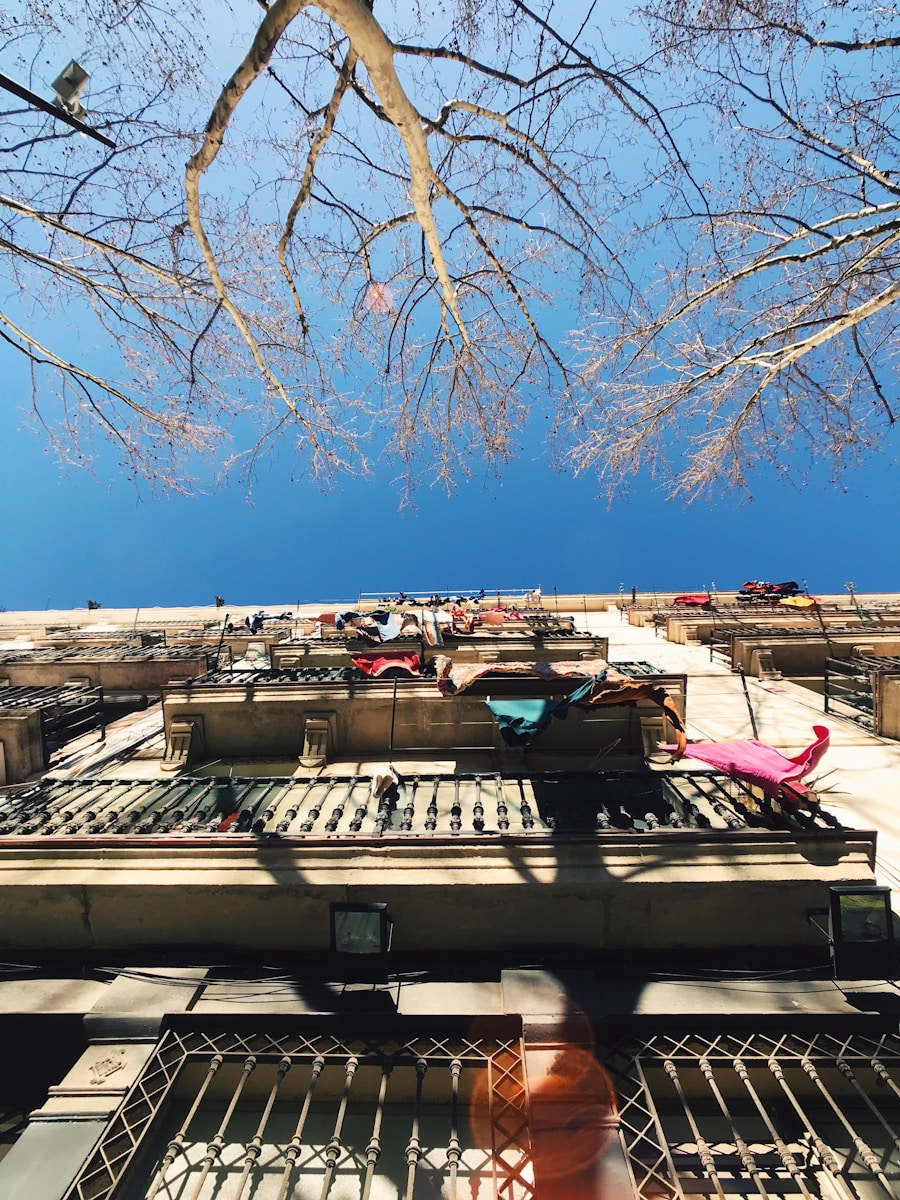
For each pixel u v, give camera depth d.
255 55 3.89
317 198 5.96
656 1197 3.57
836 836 5.02
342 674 9.92
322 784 6.87
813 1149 3.74
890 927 4.44
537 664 8.62
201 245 5.50
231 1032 4.31
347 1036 4.26
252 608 25.56
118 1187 3.43
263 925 5.00
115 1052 4.16
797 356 7.55
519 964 4.86
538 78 4.88
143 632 18.97
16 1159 3.48
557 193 5.94
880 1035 4.12
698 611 19.25
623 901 4.93
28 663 14.19
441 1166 3.86
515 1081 3.99
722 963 4.83
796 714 11.26
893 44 5.35
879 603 20.86
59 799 6.42
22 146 5.94
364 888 4.95
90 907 5.07
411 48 4.56
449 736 9.08
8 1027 4.46
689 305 7.51
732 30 5.41
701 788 6.32
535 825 5.73
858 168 6.73
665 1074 4.09
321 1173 3.85
